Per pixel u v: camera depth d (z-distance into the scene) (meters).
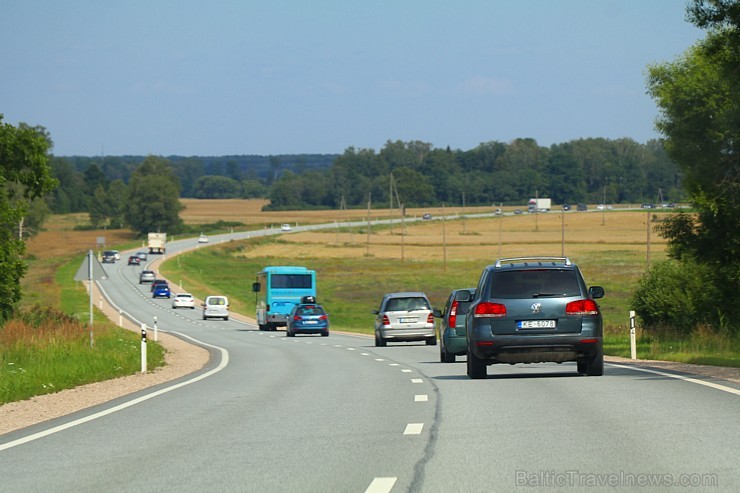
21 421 25.02
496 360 32.16
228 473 15.90
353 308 148.75
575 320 31.75
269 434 20.53
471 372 33.44
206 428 21.81
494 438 18.98
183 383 35.31
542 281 32.12
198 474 15.88
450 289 180.38
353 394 29.27
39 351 47.19
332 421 22.52
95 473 16.22
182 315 143.50
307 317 89.50
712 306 64.69
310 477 15.37
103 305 159.25
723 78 47.28
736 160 57.50
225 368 44.66
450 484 14.43
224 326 118.12
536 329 31.78
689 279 66.38
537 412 22.94
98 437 20.69
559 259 33.56
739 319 63.50
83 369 40.19
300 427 21.56
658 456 16.41
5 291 68.00
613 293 152.75
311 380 35.66
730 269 61.03
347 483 14.78
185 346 69.69
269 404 26.86
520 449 17.55
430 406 25.09
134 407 26.73
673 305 65.75
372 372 39.22
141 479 15.54
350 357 52.22
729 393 25.83
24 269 69.19
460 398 26.77
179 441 19.81
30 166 72.81
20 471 16.58
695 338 52.16
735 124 49.06
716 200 56.97
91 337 55.38
